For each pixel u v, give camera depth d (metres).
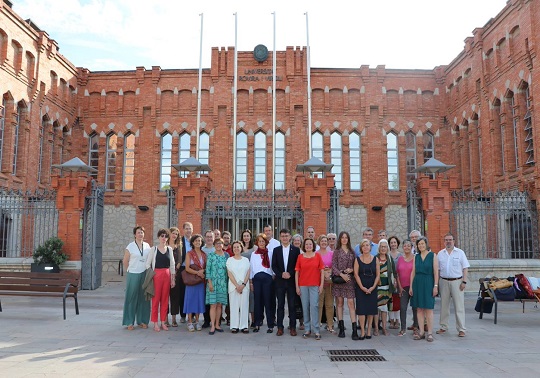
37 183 22.36
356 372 6.68
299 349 8.23
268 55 26.58
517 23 18.95
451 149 26.05
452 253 9.80
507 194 17.22
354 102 26.55
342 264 9.23
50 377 6.25
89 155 26.61
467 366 7.05
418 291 9.12
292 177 25.73
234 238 17.34
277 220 22.64
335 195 16.92
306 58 26.42
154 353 7.76
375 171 25.97
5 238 19.44
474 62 22.75
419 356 7.73
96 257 17.45
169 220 17.53
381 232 11.15
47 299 14.43
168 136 26.69
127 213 25.92
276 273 9.56
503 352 8.04
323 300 9.95
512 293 11.18
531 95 17.95
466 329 10.23
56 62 24.16
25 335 9.08
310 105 25.83
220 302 9.62
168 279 10.02
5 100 20.41
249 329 10.10
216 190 25.48
